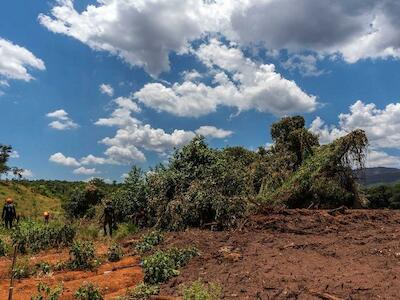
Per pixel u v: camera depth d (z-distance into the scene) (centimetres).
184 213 1680
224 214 1593
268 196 1930
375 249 1091
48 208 3784
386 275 838
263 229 1476
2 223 2155
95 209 2314
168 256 1088
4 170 5594
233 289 819
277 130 2578
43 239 1501
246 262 1024
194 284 787
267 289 800
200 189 1702
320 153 1995
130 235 1709
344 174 1912
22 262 1223
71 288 965
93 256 1217
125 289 955
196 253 1152
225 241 1330
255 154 2611
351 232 1381
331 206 1872
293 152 2317
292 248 1181
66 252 1434
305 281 824
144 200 1939
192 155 1917
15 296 933
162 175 1889
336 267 937
